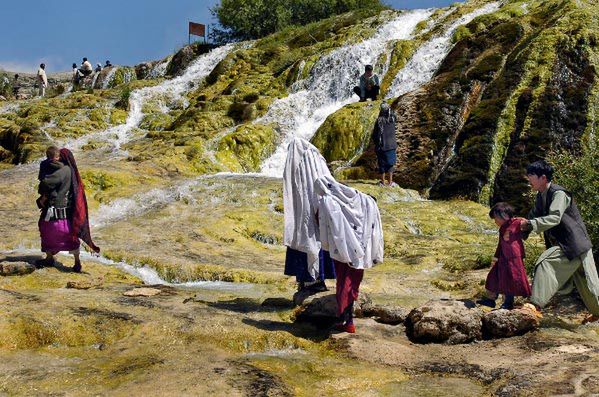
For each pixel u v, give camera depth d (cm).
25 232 1001
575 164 782
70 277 773
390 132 1357
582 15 1473
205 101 2217
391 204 1255
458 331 558
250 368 466
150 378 439
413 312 584
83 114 2259
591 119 1285
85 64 3475
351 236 541
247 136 1767
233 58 2566
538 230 570
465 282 797
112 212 1199
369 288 774
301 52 2417
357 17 2567
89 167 1440
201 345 522
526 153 1291
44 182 768
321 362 498
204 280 858
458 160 1368
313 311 599
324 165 599
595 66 1353
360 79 1831
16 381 437
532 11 1691
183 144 1717
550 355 499
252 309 645
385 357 512
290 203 600
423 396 425
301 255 628
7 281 734
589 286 570
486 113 1394
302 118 1995
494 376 460
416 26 2248
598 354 494
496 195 1288
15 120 2258
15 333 533
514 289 590
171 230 1059
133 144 1888
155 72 3309
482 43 1662
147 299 662
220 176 1502
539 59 1421
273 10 3388
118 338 544
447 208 1230
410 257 954
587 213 742
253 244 1044
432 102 1564
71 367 471
